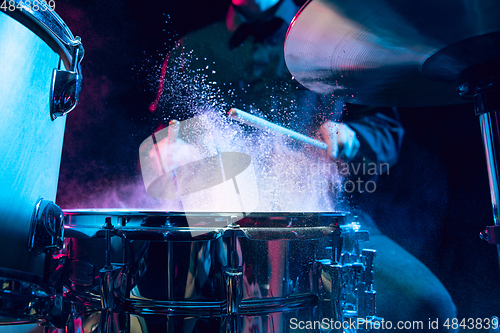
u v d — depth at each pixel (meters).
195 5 2.35
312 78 1.23
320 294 0.92
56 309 0.80
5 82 0.61
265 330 0.84
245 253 0.82
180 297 0.80
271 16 2.33
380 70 1.17
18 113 0.64
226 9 2.33
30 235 0.67
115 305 0.83
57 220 0.73
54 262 0.79
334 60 1.10
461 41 0.92
